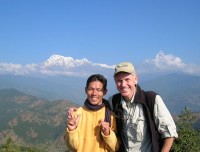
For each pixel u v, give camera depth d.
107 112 1.78
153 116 1.63
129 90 1.68
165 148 1.61
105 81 1.80
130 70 1.66
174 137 1.62
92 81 1.77
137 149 1.69
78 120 1.75
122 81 1.68
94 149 1.74
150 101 1.63
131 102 1.68
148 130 1.66
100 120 1.74
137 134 1.67
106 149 1.76
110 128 1.73
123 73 1.68
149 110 1.64
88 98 1.80
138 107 1.67
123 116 1.72
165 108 1.63
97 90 1.77
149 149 1.67
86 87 1.80
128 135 1.71
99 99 1.79
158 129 1.63
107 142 1.71
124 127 1.72
